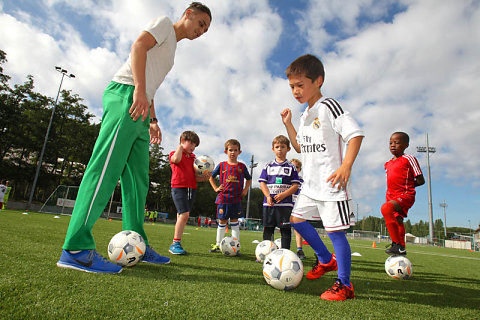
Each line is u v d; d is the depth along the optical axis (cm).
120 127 215
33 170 3136
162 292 158
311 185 227
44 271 175
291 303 163
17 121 2934
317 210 234
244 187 504
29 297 125
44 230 476
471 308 188
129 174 262
